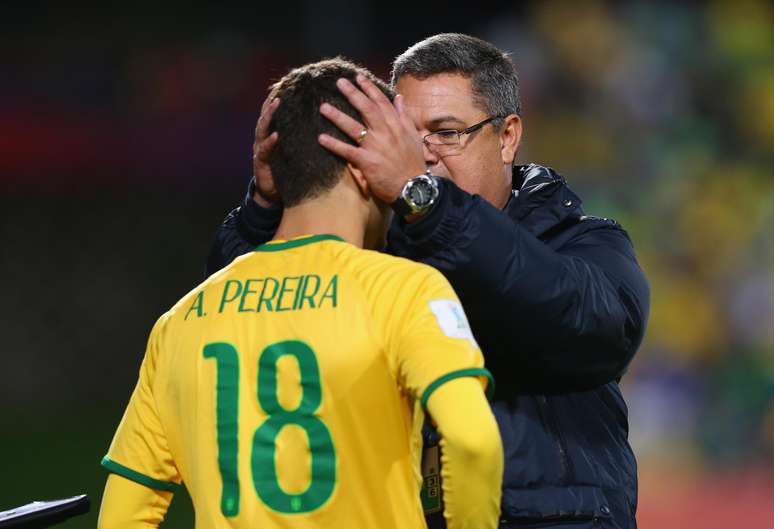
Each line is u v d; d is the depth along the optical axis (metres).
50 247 44.94
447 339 6.73
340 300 6.91
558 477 8.23
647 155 42.84
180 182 46.16
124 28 47.41
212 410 7.10
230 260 9.09
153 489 7.56
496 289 7.74
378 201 7.63
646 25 44.97
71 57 46.12
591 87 44.28
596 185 42.69
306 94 7.36
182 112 45.62
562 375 8.25
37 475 28.48
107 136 45.53
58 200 45.34
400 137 7.45
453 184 7.79
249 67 45.56
